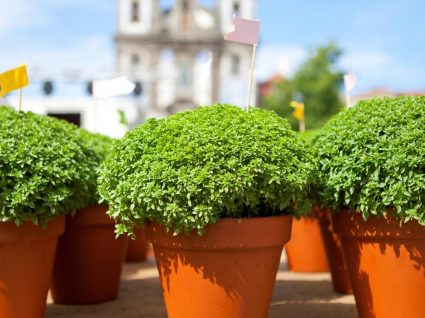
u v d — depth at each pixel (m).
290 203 0.65
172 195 0.60
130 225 0.65
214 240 0.61
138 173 0.62
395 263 0.65
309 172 0.64
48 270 0.71
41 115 0.78
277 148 0.62
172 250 0.64
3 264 0.67
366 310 0.68
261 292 0.64
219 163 0.60
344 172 0.66
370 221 0.66
